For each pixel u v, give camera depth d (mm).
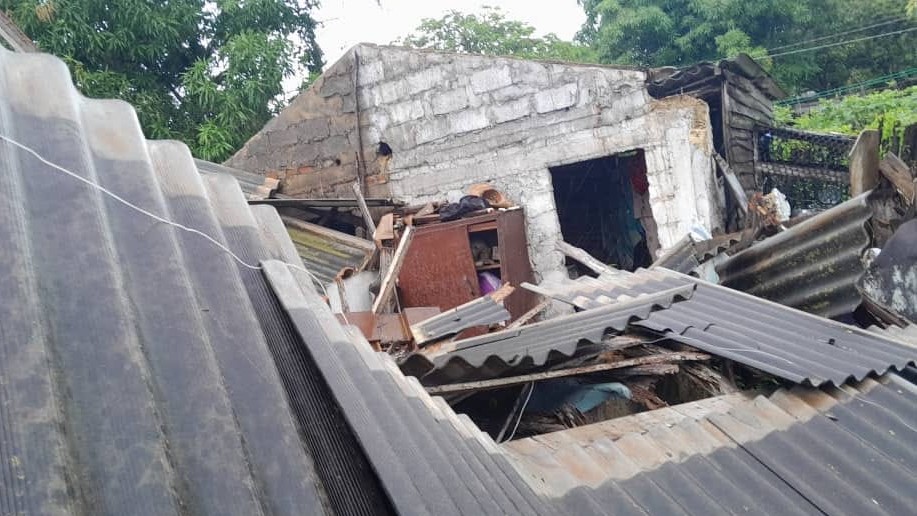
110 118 2137
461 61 9750
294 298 1938
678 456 2584
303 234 8953
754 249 5523
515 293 8258
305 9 14688
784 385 3227
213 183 2432
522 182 9508
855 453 2703
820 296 4926
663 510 2244
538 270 9336
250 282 2033
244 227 2271
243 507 1300
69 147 1842
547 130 9320
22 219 1572
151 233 1800
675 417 2971
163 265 1729
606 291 4473
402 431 1707
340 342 1945
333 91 10602
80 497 1171
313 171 10805
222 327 1713
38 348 1333
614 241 10633
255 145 11164
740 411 2910
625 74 8797
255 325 1766
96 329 1457
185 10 13219
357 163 10500
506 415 3428
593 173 10672
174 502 1229
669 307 3723
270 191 10195
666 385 3777
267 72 12773
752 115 10500
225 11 13570
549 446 2635
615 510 2203
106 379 1376
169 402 1436
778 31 19359
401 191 10312
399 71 10188
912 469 2680
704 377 3627
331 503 1479
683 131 8594
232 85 12828
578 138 9148
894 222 6332
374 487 1561
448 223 8203
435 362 3248
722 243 6848
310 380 1776
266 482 1401
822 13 19312
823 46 18750
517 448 2578
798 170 10305
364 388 1802
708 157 8625
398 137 10297
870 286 5613
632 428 2867
